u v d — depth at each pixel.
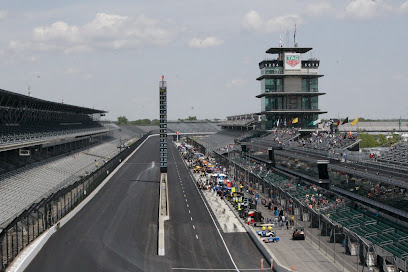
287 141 129.25
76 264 52.88
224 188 103.25
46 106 137.50
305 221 72.12
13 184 81.50
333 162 83.75
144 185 116.12
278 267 49.62
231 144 171.12
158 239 63.78
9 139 86.69
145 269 51.19
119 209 85.31
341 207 66.62
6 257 52.31
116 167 157.25
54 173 104.56
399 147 79.06
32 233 63.25
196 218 77.62
